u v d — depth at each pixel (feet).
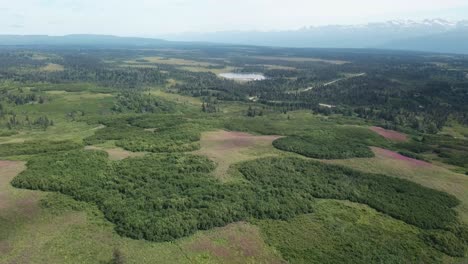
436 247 181.27
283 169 263.70
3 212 186.09
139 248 162.50
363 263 161.99
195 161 267.18
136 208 193.47
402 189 241.96
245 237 177.37
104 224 179.52
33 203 197.98
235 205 202.39
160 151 302.45
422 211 213.87
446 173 285.43
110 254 156.46
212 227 183.62
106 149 306.14
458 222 206.39
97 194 207.92
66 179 226.17
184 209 196.13
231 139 349.20
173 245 166.81
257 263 157.79
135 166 254.47
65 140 337.31
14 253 153.79
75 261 150.10
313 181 246.06
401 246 179.01
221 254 162.30
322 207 214.28
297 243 174.70
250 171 254.88
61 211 190.39
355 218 203.41
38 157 269.85
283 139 345.92
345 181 249.75
